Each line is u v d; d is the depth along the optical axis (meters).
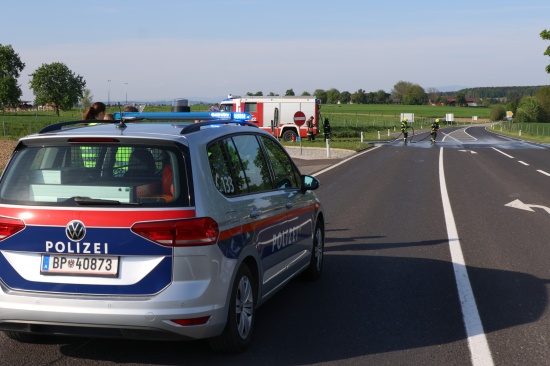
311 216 7.36
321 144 42.34
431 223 12.27
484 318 6.33
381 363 5.10
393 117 156.88
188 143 4.96
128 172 4.82
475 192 17.55
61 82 153.38
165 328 4.67
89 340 5.61
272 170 6.38
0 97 140.75
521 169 25.42
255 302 5.59
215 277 4.80
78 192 4.80
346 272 8.25
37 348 5.40
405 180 20.73
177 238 4.67
